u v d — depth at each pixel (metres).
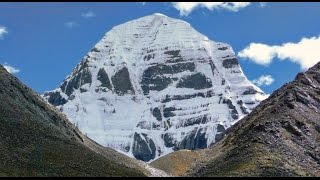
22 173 181.12
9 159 188.38
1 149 192.75
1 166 180.75
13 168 182.62
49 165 194.88
